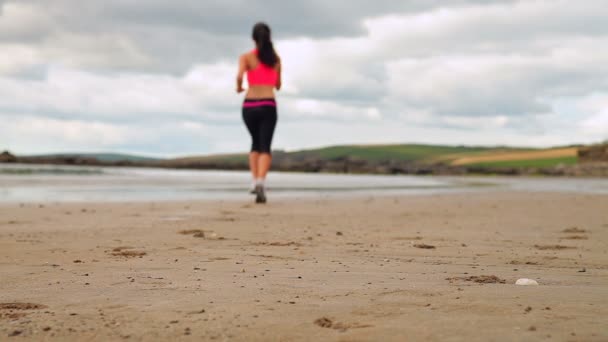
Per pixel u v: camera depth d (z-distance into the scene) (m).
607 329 2.62
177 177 32.28
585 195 17.59
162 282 3.99
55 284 3.90
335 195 16.75
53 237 6.68
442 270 4.64
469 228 8.16
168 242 6.41
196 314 3.02
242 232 7.47
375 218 9.63
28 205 11.04
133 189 18.34
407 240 6.82
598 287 3.79
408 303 3.24
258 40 13.11
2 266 4.68
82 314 3.03
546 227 8.34
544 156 99.62
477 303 3.21
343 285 3.87
